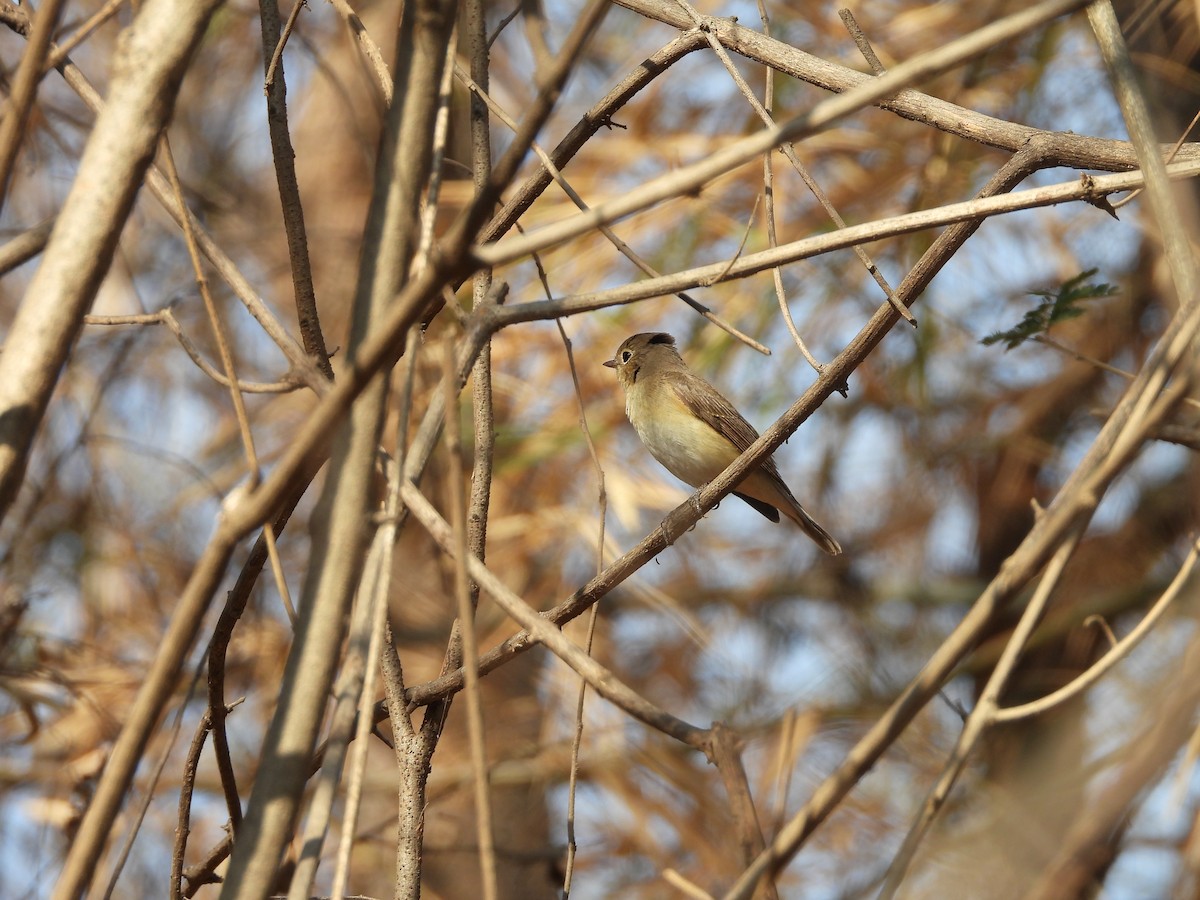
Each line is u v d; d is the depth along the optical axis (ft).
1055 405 24.13
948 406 24.73
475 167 10.39
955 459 25.31
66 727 16.71
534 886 18.93
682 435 19.27
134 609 19.65
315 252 21.01
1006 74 19.77
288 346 7.76
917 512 25.90
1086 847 6.23
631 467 20.01
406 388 6.89
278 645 19.15
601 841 18.86
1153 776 6.06
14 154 6.82
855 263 19.88
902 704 5.49
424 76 6.69
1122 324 21.94
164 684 5.72
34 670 15.31
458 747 19.22
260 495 5.70
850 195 19.51
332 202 21.18
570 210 17.79
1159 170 7.58
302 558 19.89
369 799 18.52
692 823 18.51
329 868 18.16
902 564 26.48
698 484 19.88
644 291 7.14
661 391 19.31
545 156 9.18
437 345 15.84
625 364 19.72
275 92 9.16
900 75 5.61
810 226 19.34
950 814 18.19
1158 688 6.46
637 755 19.11
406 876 8.65
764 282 19.89
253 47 22.57
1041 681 23.77
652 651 24.13
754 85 19.48
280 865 6.15
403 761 8.98
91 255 6.91
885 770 19.97
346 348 6.55
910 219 7.13
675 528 12.19
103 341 20.38
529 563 20.27
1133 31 13.00
